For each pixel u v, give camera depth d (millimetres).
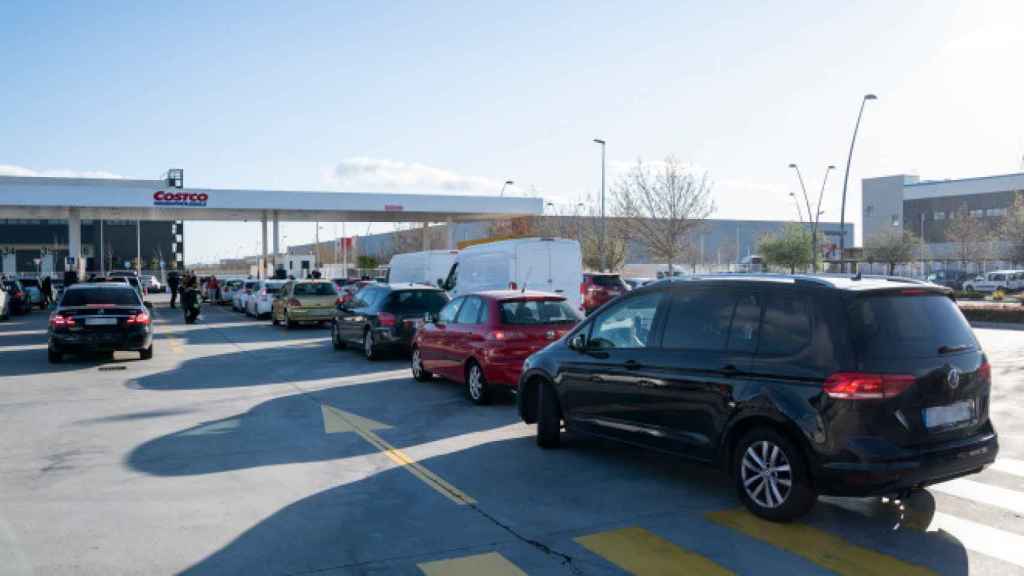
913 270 61375
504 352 9906
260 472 6891
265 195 35875
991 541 5078
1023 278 44188
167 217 42031
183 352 17344
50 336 14844
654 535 5215
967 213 69312
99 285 15984
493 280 17125
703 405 5926
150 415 9648
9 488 6391
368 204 37281
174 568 4664
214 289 44438
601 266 42375
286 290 25156
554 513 5695
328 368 14320
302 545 5047
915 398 5086
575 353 7387
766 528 5348
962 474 5383
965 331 5605
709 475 6734
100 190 33406
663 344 6410
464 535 5227
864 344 5066
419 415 9602
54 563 4742
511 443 8031
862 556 4820
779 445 5379
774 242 55312
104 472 6902
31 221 90375
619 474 6773
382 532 5289
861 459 4965
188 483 6539
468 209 38844
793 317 5473
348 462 7242
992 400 10359
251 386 12094
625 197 48344
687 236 55781
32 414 9719
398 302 15102
